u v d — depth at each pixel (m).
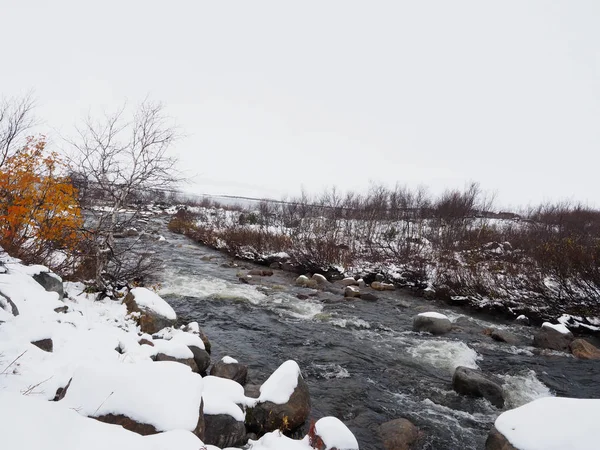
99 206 8.77
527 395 6.70
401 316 11.77
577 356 8.62
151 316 6.92
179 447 2.56
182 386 3.39
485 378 6.64
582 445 3.27
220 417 4.07
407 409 6.02
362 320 10.97
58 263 8.52
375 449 4.89
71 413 2.66
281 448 3.61
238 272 16.72
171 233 29.38
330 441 3.71
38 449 2.16
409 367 7.72
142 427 2.89
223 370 5.92
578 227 21.31
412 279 16.00
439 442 5.16
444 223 22.67
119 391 3.10
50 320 5.14
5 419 2.34
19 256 7.33
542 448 3.41
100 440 2.42
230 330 9.26
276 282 15.52
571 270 11.28
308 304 12.29
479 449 5.04
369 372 7.41
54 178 7.87
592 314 10.89
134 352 5.24
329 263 18.06
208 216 36.00
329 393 6.42
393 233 22.84
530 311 12.04
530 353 8.84
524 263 14.06
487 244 18.91
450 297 13.88
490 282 13.77
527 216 29.41
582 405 3.65
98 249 8.39
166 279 13.65
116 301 8.07
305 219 27.12
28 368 3.65
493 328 10.74
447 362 8.03
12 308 4.86
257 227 27.45
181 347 5.76
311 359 7.90
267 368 7.19
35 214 7.55
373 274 17.12
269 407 4.78
